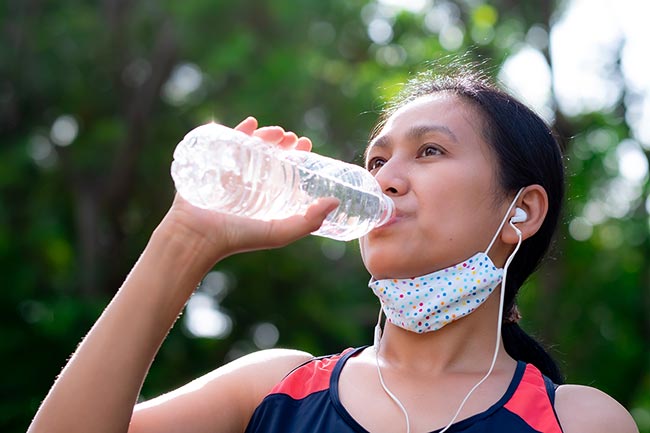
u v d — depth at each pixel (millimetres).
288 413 2422
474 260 2434
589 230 12539
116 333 2244
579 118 12078
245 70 10711
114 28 11398
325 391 2424
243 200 2348
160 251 2291
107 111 11688
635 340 12250
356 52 11758
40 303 10359
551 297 11281
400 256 2402
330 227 2482
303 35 11078
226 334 11625
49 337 9742
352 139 11133
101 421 2197
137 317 2256
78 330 9844
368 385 2424
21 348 9750
